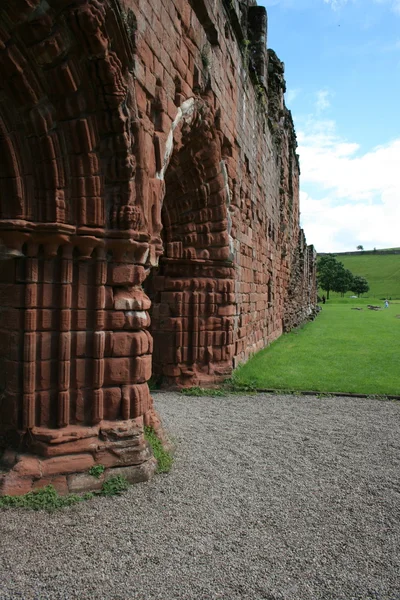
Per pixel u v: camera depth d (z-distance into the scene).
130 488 6.39
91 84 6.11
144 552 4.89
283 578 4.52
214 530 5.39
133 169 6.60
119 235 6.58
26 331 6.29
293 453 8.05
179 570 4.60
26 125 5.97
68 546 4.95
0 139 5.86
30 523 5.39
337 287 106.44
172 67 8.65
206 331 13.31
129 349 6.89
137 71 7.01
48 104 6.00
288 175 31.30
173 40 8.67
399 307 64.75
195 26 10.09
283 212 27.25
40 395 6.43
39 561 4.67
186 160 11.58
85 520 5.51
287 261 29.80
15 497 5.85
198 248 12.98
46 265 6.36
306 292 44.41
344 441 8.76
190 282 13.11
